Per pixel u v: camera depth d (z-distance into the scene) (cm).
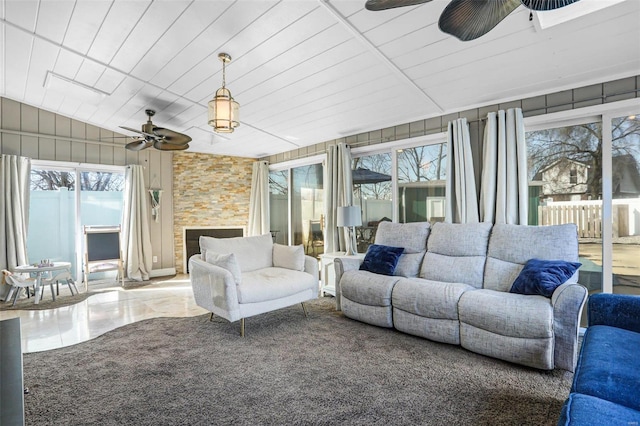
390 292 314
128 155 598
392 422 177
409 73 309
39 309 407
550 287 247
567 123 324
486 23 167
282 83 346
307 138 535
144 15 256
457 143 368
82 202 568
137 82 372
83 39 303
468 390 208
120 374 235
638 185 292
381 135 464
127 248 580
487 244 324
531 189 346
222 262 311
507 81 313
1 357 150
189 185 650
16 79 420
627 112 292
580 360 151
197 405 195
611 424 100
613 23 223
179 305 423
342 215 424
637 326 179
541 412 184
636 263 292
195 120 477
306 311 381
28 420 181
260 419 181
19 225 481
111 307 414
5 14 280
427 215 426
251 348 280
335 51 283
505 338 240
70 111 514
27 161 495
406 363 247
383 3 154
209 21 255
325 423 177
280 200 656
